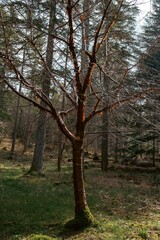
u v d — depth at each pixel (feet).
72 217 33.94
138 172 79.00
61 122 28.14
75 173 28.76
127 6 23.30
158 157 102.12
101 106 29.86
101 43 24.79
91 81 26.30
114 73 24.45
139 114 24.27
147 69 24.91
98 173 75.41
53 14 25.32
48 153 121.39
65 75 26.12
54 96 37.24
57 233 27.91
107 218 34.19
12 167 81.82
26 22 24.16
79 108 27.84
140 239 26.35
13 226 30.53
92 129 45.24
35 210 36.50
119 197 47.16
